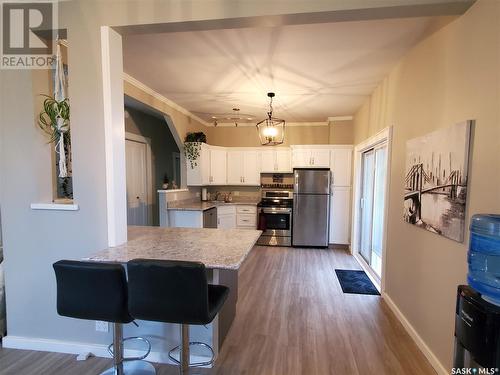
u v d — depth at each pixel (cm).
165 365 207
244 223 561
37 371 197
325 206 530
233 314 265
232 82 353
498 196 145
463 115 175
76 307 151
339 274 394
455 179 178
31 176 208
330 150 535
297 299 314
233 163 600
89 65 190
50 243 207
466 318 119
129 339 201
